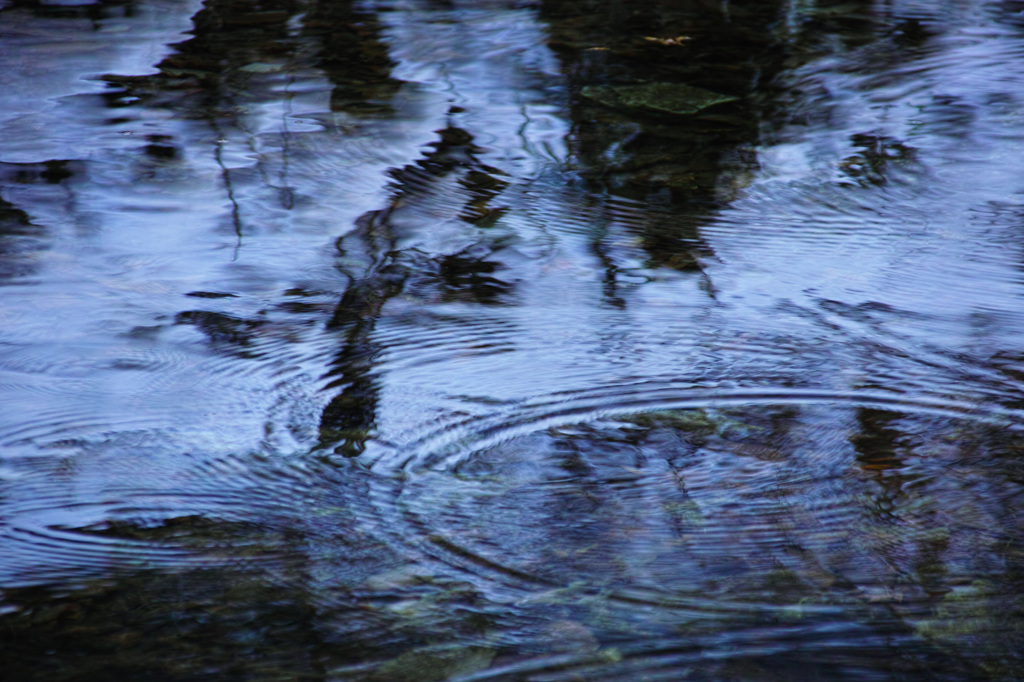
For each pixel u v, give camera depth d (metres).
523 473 5.66
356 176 11.06
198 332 7.42
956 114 13.31
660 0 20.00
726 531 5.13
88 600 4.62
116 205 10.12
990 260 8.77
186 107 13.51
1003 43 16.66
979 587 4.70
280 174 11.09
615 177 11.12
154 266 8.67
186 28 17.69
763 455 5.82
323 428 6.11
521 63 15.84
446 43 16.97
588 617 4.53
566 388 6.59
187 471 5.64
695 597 4.65
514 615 4.55
